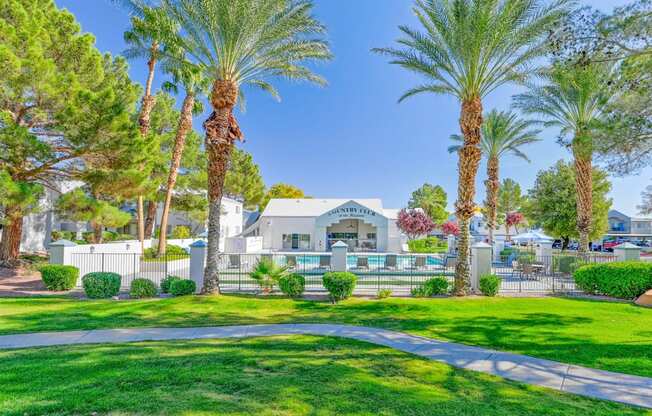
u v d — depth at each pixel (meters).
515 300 11.98
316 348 6.79
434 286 13.02
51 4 17.22
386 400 4.40
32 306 10.48
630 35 8.66
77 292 12.81
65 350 6.42
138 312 9.93
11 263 16.45
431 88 13.83
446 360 6.23
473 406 4.37
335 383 4.91
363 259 21.52
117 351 6.35
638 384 5.28
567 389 5.07
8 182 12.34
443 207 63.19
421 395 4.63
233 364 5.63
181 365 5.52
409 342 7.34
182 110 21.59
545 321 9.17
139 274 17.09
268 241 36.72
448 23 11.75
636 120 9.99
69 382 4.73
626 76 10.21
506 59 12.09
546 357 6.45
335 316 9.81
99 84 17.42
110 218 16.55
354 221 37.25
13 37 13.50
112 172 15.52
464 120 12.83
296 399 4.30
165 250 21.11
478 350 6.83
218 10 10.98
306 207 39.53
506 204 63.91
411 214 35.09
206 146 12.29
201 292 12.41
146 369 5.30
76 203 15.27
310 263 24.52
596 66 12.34
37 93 14.41
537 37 11.16
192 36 11.97
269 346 6.87
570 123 18.52
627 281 12.23
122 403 4.07
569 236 29.48
